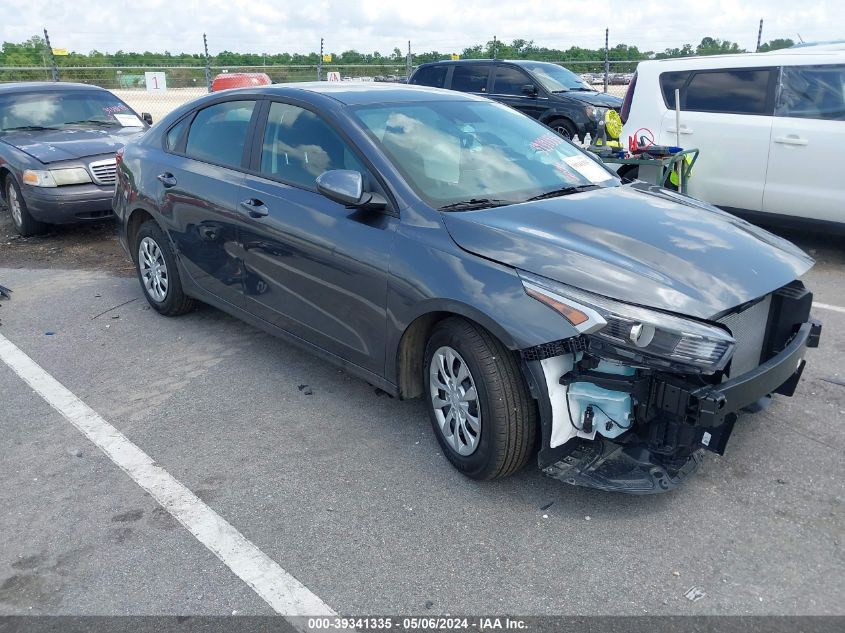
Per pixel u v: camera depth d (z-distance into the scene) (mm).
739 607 2559
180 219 4848
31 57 20891
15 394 4336
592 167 4277
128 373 4590
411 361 3504
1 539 3006
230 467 3510
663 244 3172
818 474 3318
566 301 2830
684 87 7668
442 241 3246
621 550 2861
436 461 3520
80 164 7762
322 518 3107
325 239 3703
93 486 3371
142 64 22391
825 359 4539
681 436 2914
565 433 3016
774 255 3283
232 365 4668
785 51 7227
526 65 13195
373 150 3650
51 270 7027
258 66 21812
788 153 6871
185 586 2725
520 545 2908
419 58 22719
